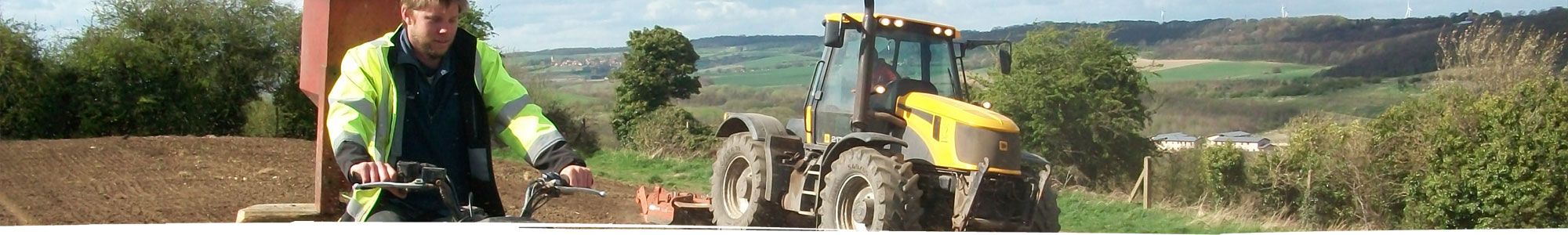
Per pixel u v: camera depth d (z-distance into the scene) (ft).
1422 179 27.76
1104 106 42.39
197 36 76.64
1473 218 26.40
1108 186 38.96
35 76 70.95
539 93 54.70
